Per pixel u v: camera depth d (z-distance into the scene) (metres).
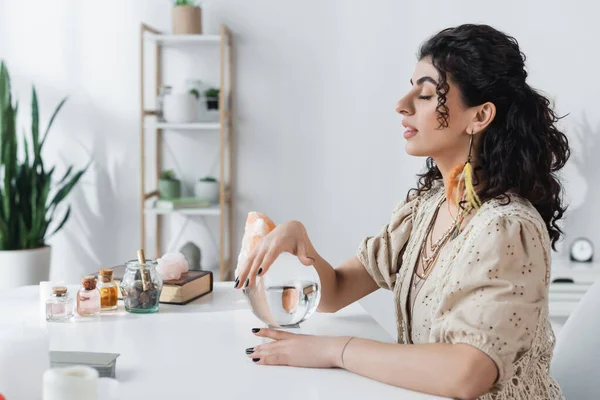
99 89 3.58
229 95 3.55
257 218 1.48
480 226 1.24
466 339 1.13
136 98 3.57
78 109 3.59
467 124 1.34
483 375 1.10
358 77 3.55
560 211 1.42
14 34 3.57
